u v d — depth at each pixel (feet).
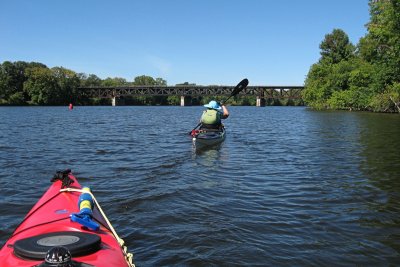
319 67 237.45
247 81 56.80
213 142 48.44
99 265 9.93
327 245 16.97
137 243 16.93
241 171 32.96
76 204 14.73
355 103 196.54
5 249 11.07
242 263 15.19
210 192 25.43
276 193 25.54
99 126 87.25
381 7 138.62
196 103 462.19
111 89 380.17
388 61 147.74
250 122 111.96
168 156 40.47
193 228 18.71
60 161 36.94
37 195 24.40
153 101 453.58
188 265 14.96
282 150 47.14
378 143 54.29
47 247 9.91
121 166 34.37
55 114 158.20
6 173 30.89
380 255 16.02
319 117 140.46
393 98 158.51
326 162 37.99
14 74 330.75
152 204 22.34
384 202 23.44
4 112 178.19
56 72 366.43
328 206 22.63
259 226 19.15
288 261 15.43
